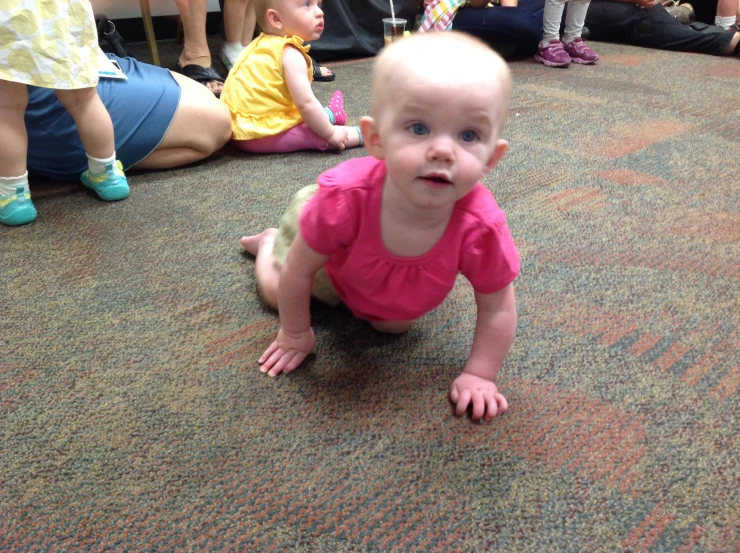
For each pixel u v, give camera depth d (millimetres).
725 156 1419
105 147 1143
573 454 626
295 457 620
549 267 955
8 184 1054
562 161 1381
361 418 668
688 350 777
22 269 943
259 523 553
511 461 618
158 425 655
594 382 722
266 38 1482
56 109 1171
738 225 1092
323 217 617
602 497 581
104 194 1185
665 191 1228
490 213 613
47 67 997
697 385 718
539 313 844
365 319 794
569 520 560
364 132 580
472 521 558
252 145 1479
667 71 2316
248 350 772
